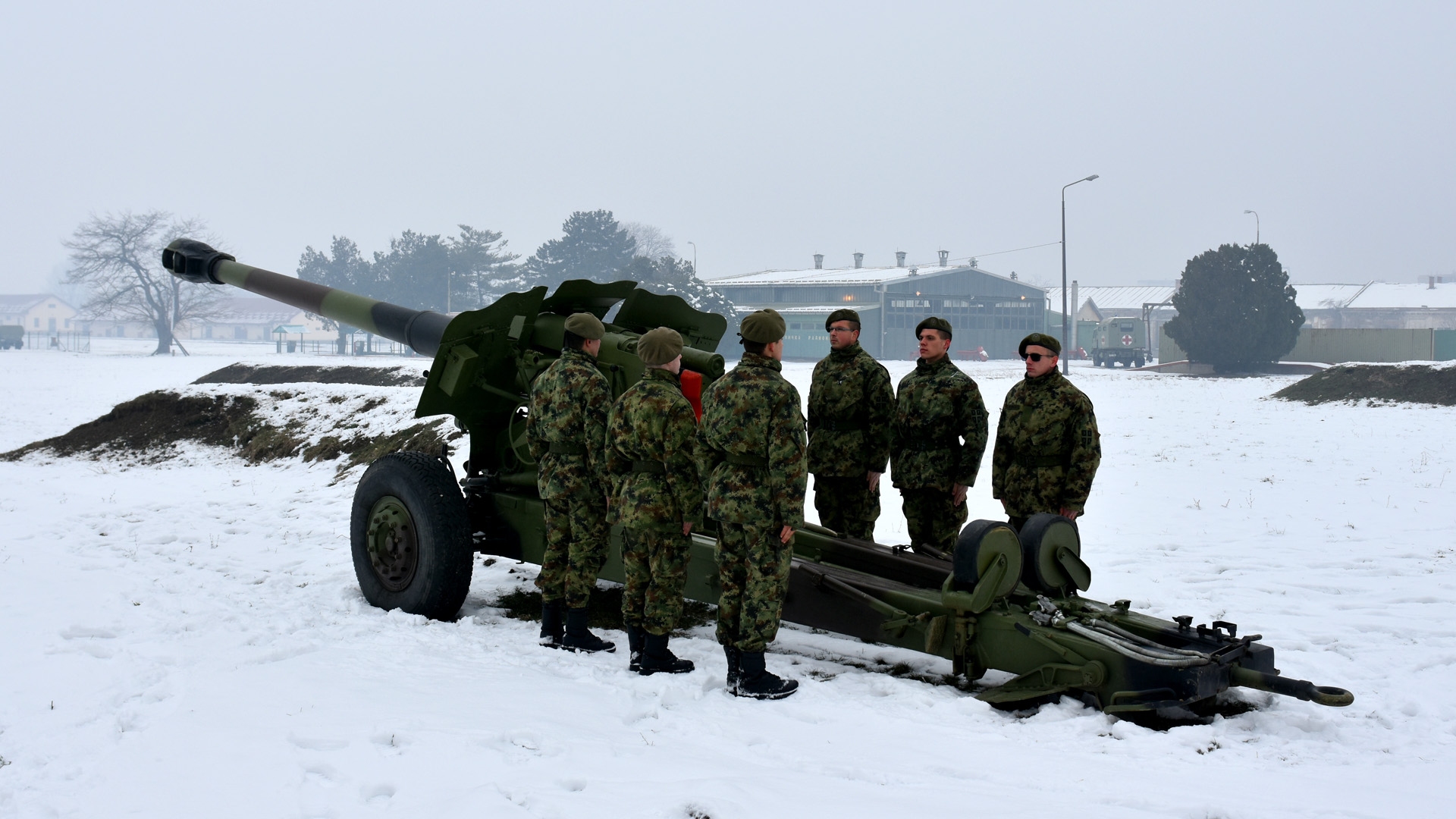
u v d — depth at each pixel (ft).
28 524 29.86
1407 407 71.61
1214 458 44.73
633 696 14.15
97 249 247.91
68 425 66.69
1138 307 320.50
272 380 96.63
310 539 27.89
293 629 17.89
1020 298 269.44
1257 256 141.28
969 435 18.17
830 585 16.06
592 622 19.45
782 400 14.26
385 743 12.07
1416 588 21.39
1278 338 140.97
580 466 16.80
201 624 18.11
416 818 10.02
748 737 12.51
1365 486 36.35
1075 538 15.19
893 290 247.50
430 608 18.72
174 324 254.88
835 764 11.52
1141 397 84.79
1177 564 24.12
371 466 19.77
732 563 14.66
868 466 18.72
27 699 13.99
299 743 12.04
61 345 349.00
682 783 10.68
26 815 10.26
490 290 275.18
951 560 16.16
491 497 20.71
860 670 16.10
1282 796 10.43
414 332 22.93
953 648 14.64
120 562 24.57
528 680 14.84
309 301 25.76
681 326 21.03
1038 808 9.99
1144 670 12.91
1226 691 14.33
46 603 19.70
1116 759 11.71
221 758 11.60
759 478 14.49
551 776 10.96
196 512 32.14
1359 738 12.76
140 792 10.75
